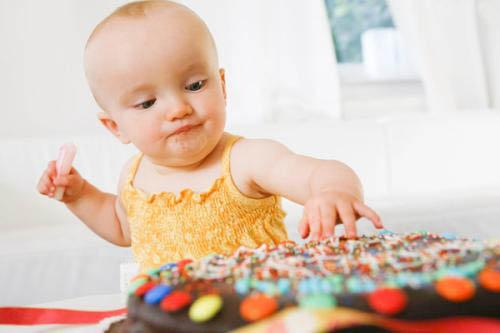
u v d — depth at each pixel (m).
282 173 0.81
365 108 2.31
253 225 0.89
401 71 2.37
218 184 0.88
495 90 2.23
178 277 0.51
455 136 1.89
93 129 1.88
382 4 2.42
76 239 1.36
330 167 0.73
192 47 0.81
